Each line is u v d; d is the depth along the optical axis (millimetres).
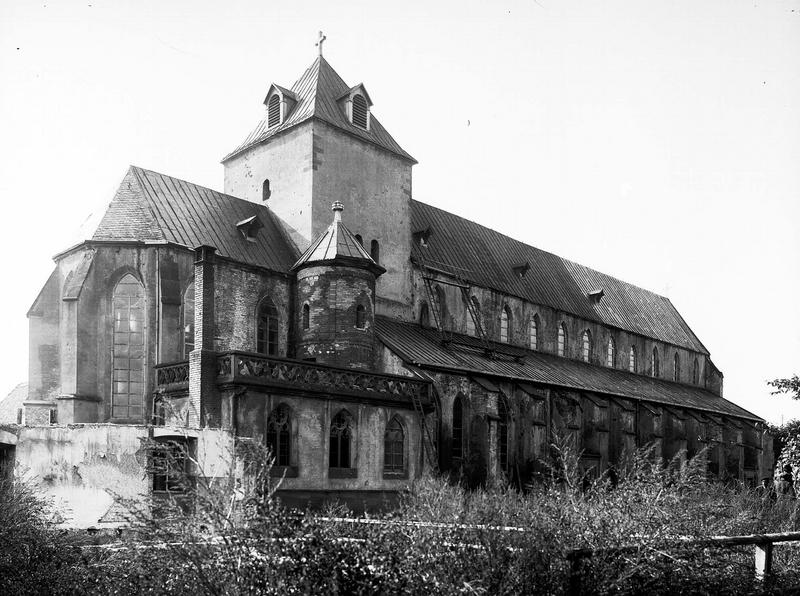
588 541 10859
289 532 10188
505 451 43250
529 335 57844
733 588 12414
